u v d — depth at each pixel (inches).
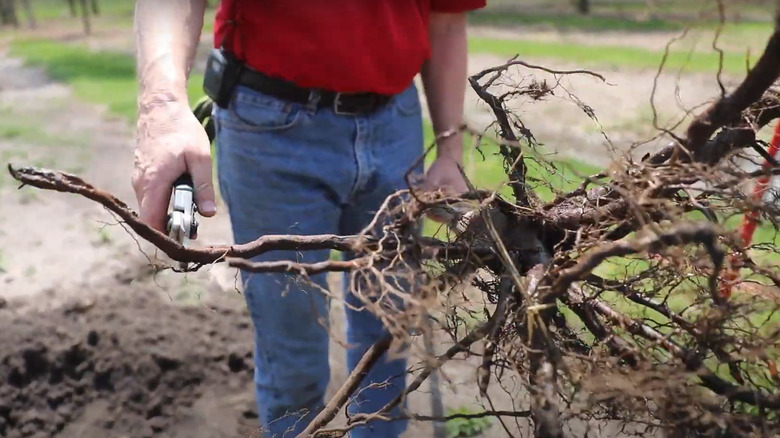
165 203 45.0
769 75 34.8
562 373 37.8
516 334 38.4
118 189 159.9
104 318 98.8
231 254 39.1
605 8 509.4
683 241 31.1
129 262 122.0
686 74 193.9
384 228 40.8
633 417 37.9
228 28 56.5
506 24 423.5
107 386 89.4
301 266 38.5
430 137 141.6
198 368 92.6
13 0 631.2
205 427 85.6
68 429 84.7
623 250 32.7
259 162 58.3
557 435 34.4
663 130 38.6
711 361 41.2
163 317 100.6
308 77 54.9
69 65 346.3
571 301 39.9
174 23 54.6
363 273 39.1
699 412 33.9
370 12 54.1
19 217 146.1
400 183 61.9
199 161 45.5
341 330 91.4
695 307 45.8
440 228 44.6
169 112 48.3
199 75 272.2
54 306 104.3
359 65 54.8
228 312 103.0
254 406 88.4
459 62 66.2
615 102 160.2
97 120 226.5
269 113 56.6
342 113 57.1
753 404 34.5
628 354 37.4
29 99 263.1
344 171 58.5
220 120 60.4
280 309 63.0
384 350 43.5
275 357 65.9
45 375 88.4
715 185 36.8
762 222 41.7
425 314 38.5
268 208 59.9
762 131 50.6
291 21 53.3
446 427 79.4
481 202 41.0
